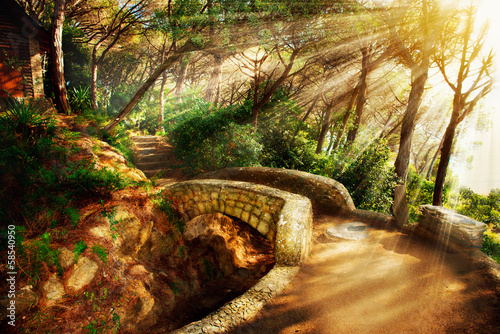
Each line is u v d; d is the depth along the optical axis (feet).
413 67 28.45
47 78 35.81
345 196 19.66
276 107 35.94
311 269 11.68
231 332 7.79
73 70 50.37
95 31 53.16
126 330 10.19
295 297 9.57
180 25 19.83
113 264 10.70
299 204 13.20
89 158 15.03
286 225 12.24
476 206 40.47
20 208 10.25
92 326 8.98
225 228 18.66
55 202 11.10
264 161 32.17
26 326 7.63
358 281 10.46
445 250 12.53
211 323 8.00
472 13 28.35
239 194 14.70
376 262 11.85
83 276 9.57
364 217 18.13
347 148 29.35
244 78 56.59
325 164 35.22
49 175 12.12
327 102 49.73
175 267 14.65
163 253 14.57
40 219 10.27
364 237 14.74
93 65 39.60
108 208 11.93
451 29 30.68
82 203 11.98
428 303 8.81
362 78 37.65
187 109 29.50
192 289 14.44
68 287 9.14
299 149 36.63
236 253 17.78
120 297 10.38
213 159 25.91
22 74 28.58
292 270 11.21
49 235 9.76
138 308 10.97
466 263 11.08
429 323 7.93
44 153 13.39
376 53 39.24
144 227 13.26
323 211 20.01
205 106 29.58
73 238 10.09
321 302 9.26
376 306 8.90
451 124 32.58
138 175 17.28
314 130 56.39
